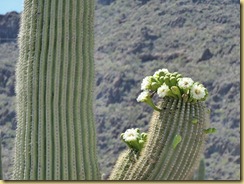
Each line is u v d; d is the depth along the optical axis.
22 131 6.78
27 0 6.95
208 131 6.56
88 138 6.80
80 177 6.72
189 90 6.53
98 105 24.19
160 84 6.69
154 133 6.58
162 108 6.59
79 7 6.90
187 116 6.50
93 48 6.96
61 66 6.77
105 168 21.50
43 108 6.73
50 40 6.79
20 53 6.91
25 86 6.79
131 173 6.62
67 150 6.71
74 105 6.77
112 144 22.47
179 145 6.47
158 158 6.52
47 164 6.68
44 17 6.84
